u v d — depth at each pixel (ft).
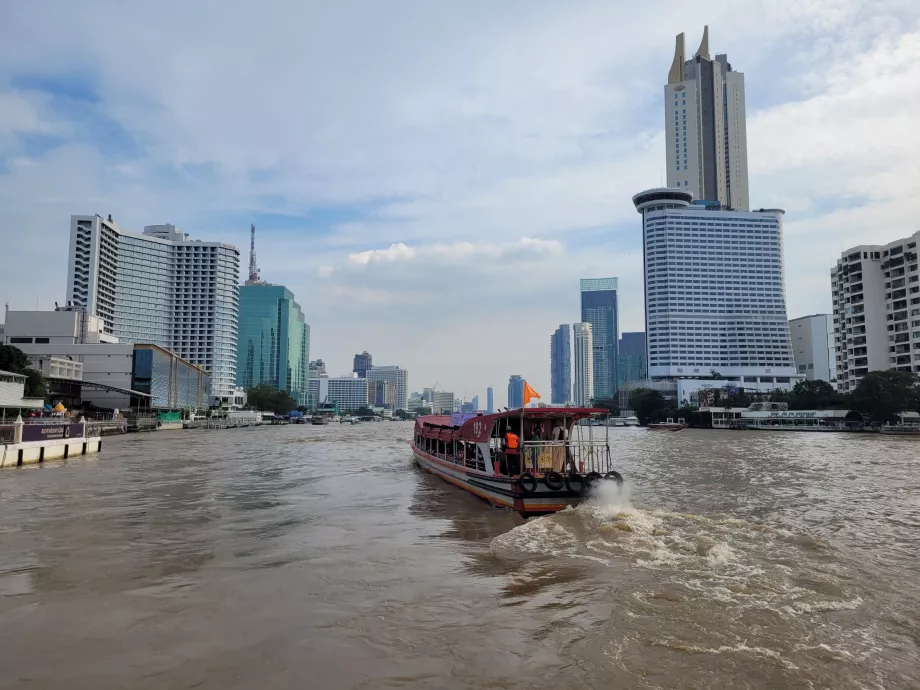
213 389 526.16
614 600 32.55
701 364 605.73
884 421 274.36
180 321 527.81
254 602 32.86
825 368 596.70
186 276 533.14
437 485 84.02
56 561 41.45
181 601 33.01
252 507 64.49
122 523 54.90
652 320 622.54
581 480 58.13
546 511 57.72
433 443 97.45
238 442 185.88
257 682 23.49
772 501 69.36
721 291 615.98
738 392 449.48
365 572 38.91
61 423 122.83
